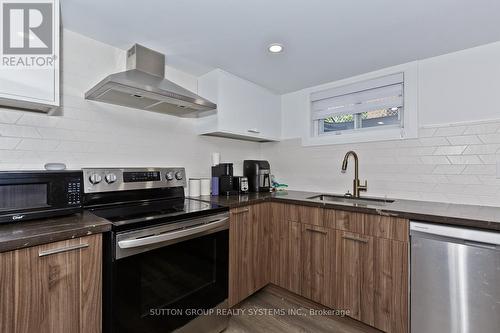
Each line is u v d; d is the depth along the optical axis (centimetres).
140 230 122
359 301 166
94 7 133
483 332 123
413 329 144
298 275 197
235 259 182
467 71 178
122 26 152
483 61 172
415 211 148
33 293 93
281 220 209
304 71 221
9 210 105
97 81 169
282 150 287
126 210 152
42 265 95
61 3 129
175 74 216
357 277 167
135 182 176
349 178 236
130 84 144
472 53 176
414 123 199
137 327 120
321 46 175
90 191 154
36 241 92
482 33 157
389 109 218
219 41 169
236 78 230
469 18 141
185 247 146
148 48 178
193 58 195
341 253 174
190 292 148
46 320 96
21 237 90
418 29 153
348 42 170
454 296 131
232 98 226
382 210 155
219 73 215
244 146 286
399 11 135
